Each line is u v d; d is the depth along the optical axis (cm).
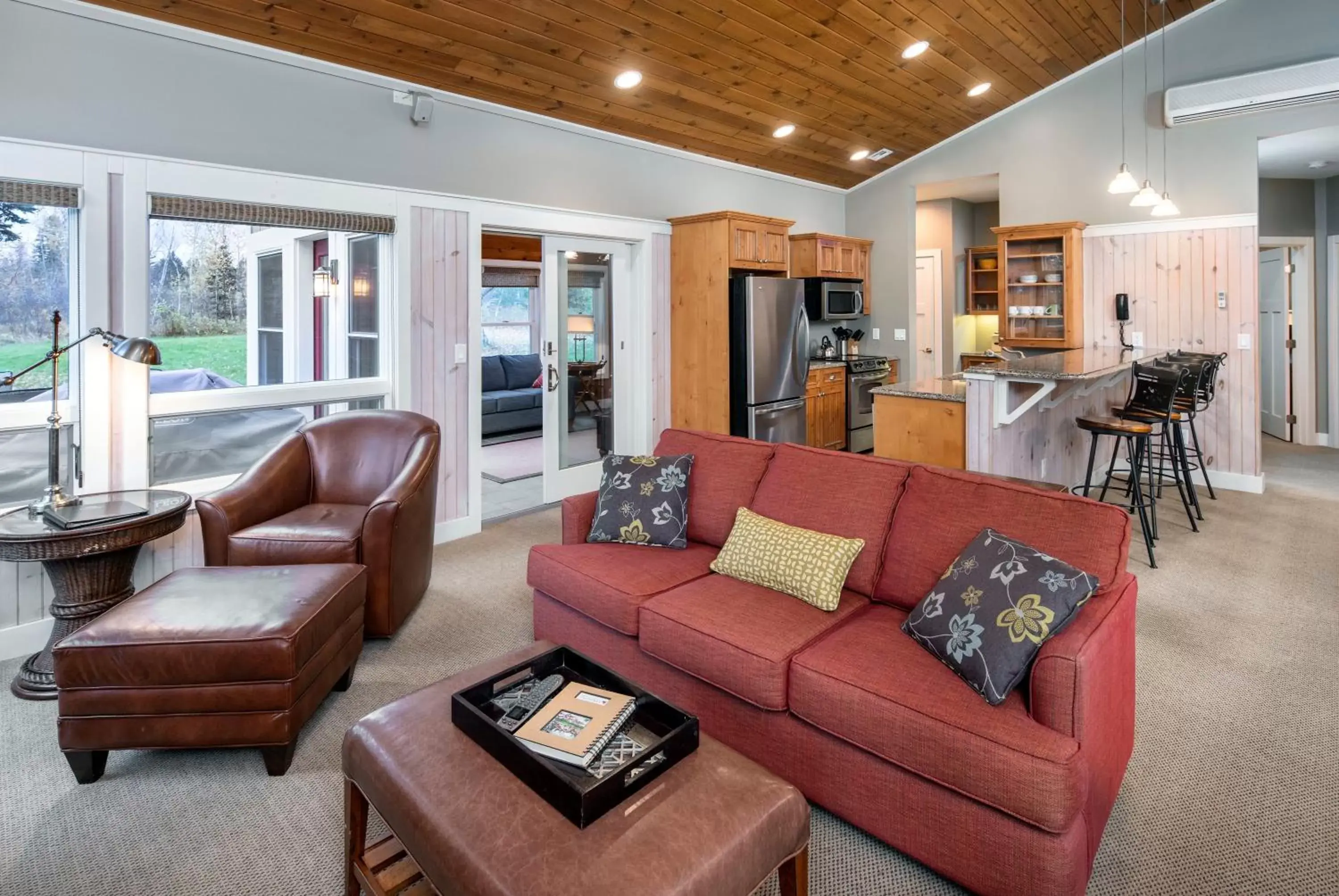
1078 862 153
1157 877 172
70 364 306
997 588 182
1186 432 570
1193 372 455
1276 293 742
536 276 928
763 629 206
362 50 361
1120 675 185
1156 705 249
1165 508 503
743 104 507
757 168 635
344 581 252
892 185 711
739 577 246
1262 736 230
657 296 561
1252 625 312
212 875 177
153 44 313
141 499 287
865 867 179
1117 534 195
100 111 301
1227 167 538
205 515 294
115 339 276
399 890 151
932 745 163
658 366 566
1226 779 209
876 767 177
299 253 379
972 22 465
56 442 272
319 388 385
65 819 196
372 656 289
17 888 172
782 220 576
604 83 441
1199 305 555
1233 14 523
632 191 534
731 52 434
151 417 327
